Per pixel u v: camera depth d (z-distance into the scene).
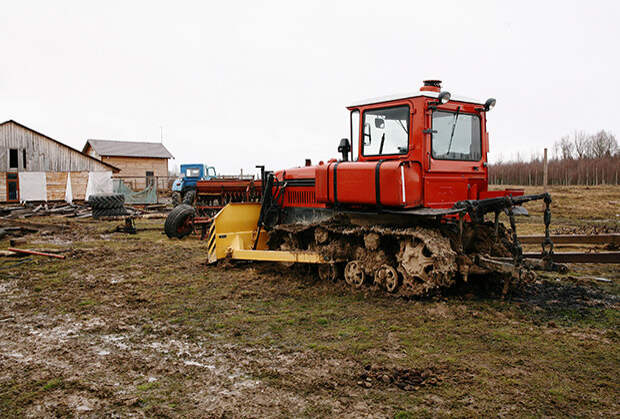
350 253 6.67
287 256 7.14
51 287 6.88
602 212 18.56
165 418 3.14
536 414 3.14
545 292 6.21
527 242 7.66
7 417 3.17
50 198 25.56
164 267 8.27
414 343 4.44
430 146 5.77
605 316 5.20
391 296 5.98
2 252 9.41
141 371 3.92
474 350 4.26
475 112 6.39
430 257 5.57
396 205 5.51
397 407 3.24
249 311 5.59
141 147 42.72
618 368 3.85
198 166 23.05
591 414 3.13
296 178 7.83
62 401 3.39
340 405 3.28
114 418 3.15
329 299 6.05
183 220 11.90
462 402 3.30
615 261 5.77
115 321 5.28
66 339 4.72
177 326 5.09
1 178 24.83
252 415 3.15
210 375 3.82
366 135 6.46
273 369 3.90
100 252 9.82
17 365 4.07
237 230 8.34
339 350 4.30
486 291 6.23
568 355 4.12
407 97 5.80
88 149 43.47
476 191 6.46
